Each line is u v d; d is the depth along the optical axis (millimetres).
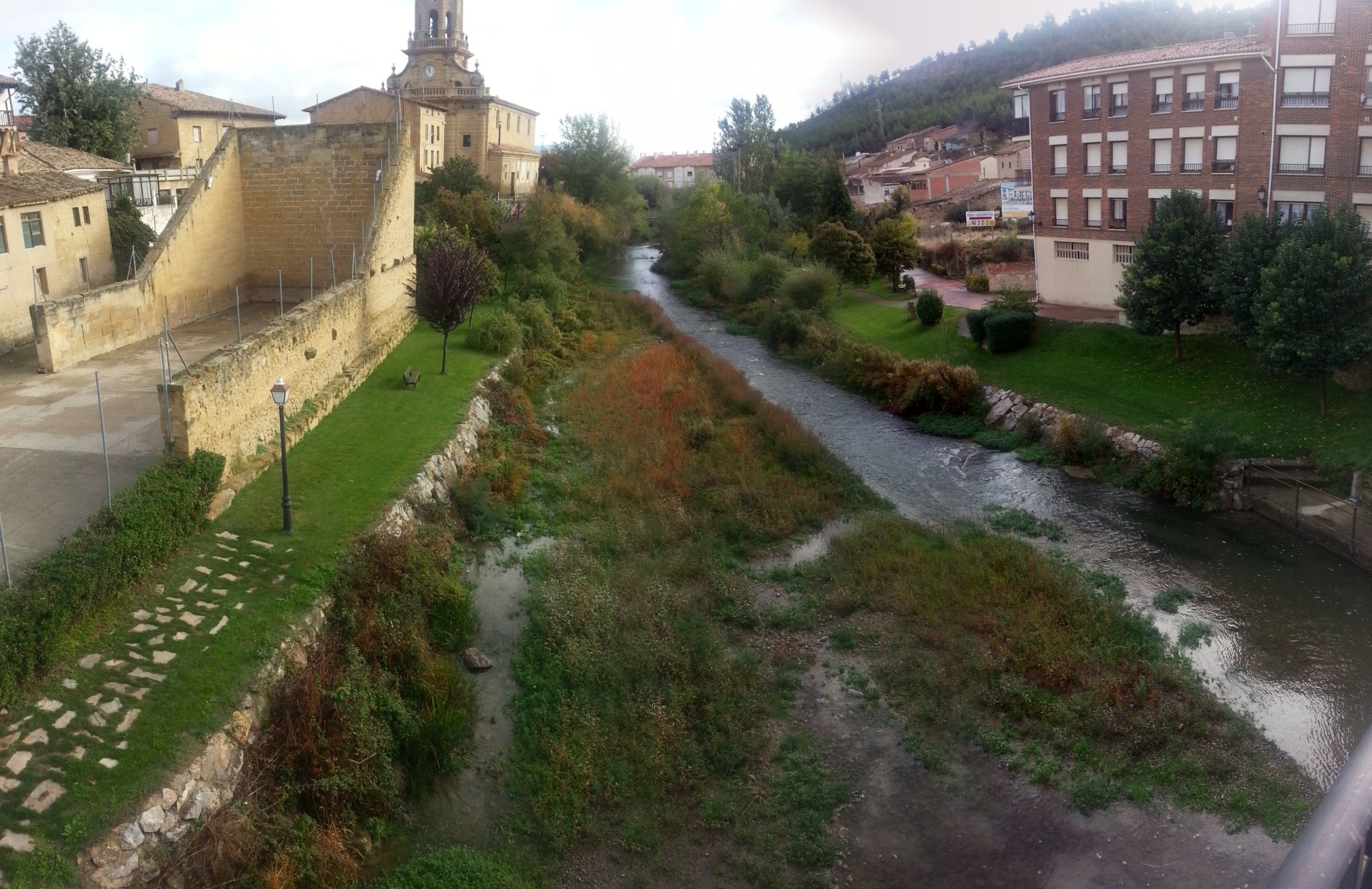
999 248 67688
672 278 76500
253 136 41312
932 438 38344
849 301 60719
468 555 25500
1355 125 36969
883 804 17141
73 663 16109
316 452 27078
